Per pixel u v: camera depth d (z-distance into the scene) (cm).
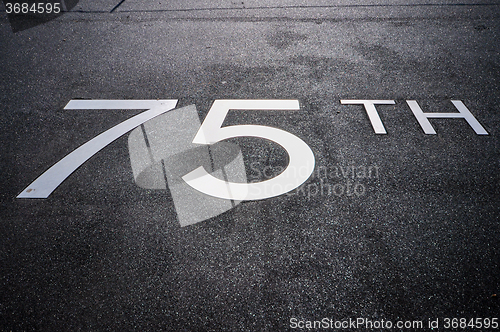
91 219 313
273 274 265
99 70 536
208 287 258
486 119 410
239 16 682
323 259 274
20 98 478
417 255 274
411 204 315
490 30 595
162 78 511
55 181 352
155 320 240
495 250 276
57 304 252
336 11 683
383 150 373
